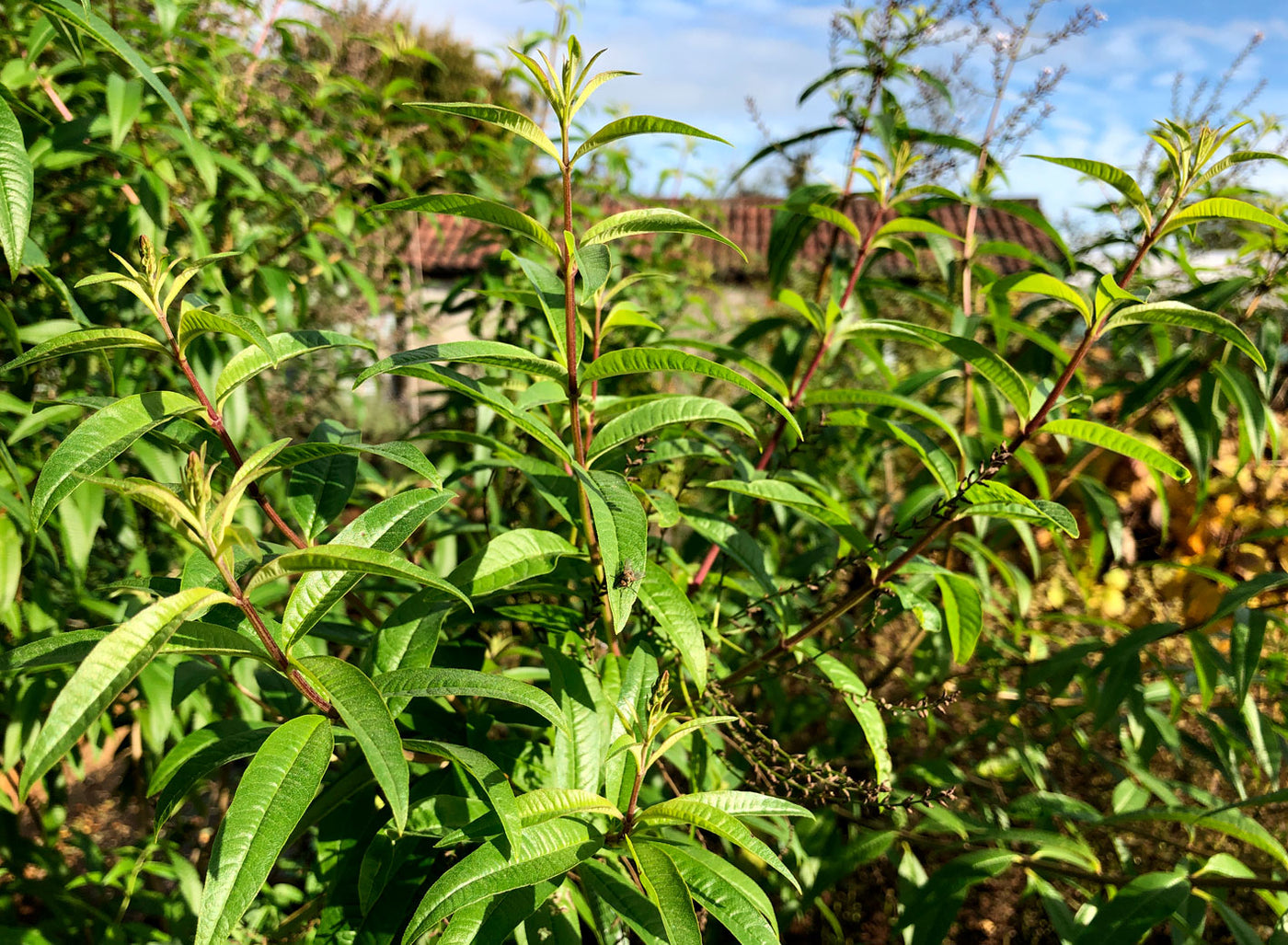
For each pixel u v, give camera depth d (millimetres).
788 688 2723
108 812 3018
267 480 2188
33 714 1749
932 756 2656
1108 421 2789
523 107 3377
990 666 2469
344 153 2725
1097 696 2189
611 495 1211
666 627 1352
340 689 971
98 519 1674
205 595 881
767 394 1186
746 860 2141
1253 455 2098
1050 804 2006
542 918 1277
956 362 2230
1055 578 3090
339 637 1646
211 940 803
